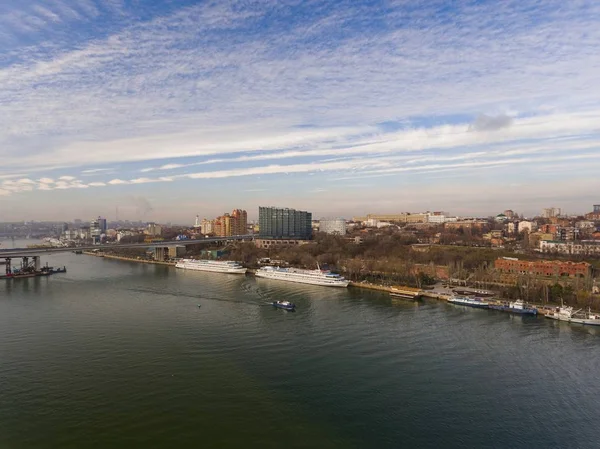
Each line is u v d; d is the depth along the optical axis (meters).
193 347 144.62
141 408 102.88
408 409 103.88
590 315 178.38
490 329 168.00
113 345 146.25
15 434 91.50
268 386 115.31
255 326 170.12
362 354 138.88
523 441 91.06
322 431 94.31
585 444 90.12
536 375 123.56
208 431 93.62
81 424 95.62
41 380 117.62
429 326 171.50
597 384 117.94
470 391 113.31
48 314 189.88
